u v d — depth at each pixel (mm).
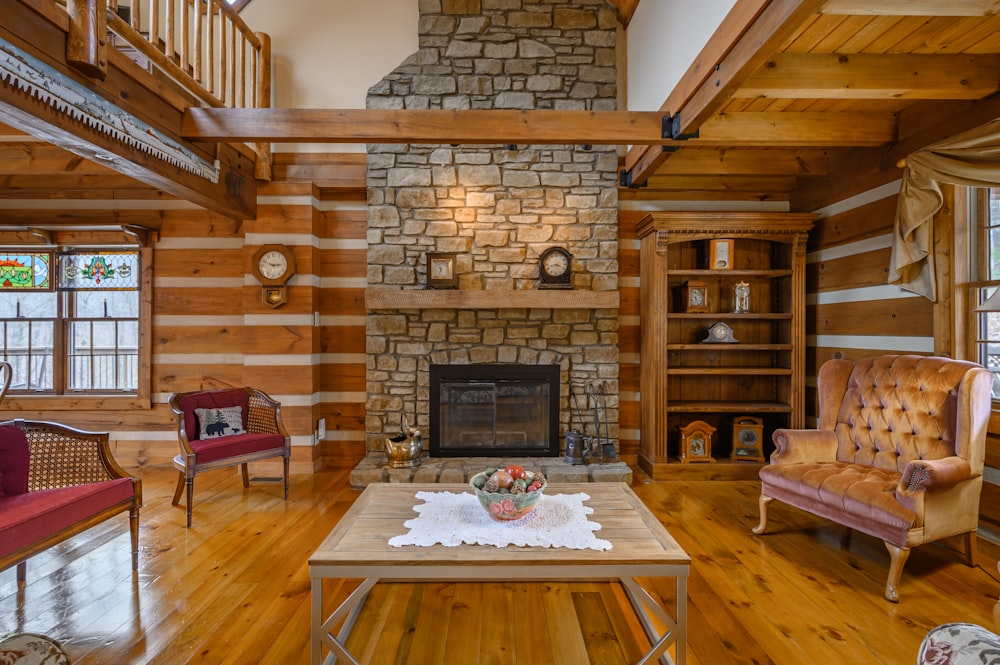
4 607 2219
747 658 1898
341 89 4520
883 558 2717
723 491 3842
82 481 2564
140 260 4492
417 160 4238
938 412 2637
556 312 4266
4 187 4316
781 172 4090
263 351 4285
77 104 2199
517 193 4254
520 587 2428
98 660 1877
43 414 4441
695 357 4578
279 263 4227
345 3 4527
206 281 4504
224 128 3008
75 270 4547
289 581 2465
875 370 2992
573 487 2516
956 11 1974
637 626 2111
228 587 2404
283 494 3729
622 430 4613
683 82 2879
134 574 2510
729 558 2721
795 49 2592
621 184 4496
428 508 2203
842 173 3941
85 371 4562
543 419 4281
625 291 4613
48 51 2055
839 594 2352
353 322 4535
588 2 4281
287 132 3012
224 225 4496
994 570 2553
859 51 2621
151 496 3678
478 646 1976
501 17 4262
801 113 3322
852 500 2477
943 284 3021
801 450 3000
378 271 4219
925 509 2283
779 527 3143
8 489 2328
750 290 4566
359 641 2002
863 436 2951
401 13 4523
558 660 1897
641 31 3969
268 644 1981
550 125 3041
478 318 4250
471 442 4293
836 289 4027
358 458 4535
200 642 1989
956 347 2969
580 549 1804
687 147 3711
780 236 4199
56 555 2727
